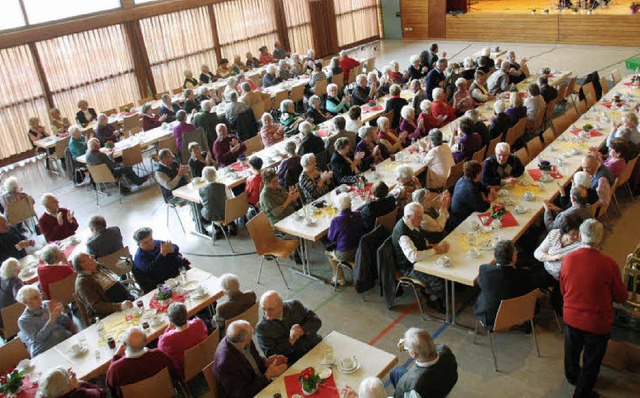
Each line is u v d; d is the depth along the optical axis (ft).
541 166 26.04
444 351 14.67
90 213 36.83
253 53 64.03
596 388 18.01
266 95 47.50
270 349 17.37
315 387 15.25
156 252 22.71
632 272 18.95
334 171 29.07
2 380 17.28
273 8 64.54
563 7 63.82
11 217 32.30
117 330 19.66
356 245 23.65
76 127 40.63
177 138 39.11
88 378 17.72
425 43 72.13
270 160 32.83
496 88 41.34
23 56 47.06
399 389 14.65
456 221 24.31
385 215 23.61
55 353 18.88
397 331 21.99
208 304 20.84
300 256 27.78
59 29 48.14
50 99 49.26
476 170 23.54
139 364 16.62
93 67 51.42
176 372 17.90
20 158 48.91
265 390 15.67
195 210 31.45
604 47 59.00
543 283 20.47
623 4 61.67
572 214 19.16
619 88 37.24
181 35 57.00
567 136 30.48
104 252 24.31
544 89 37.32
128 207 37.09
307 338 17.84
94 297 20.86
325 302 24.45
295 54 57.62
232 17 60.90
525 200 24.09
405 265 21.95
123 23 52.42
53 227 27.96
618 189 30.48
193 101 46.42
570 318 16.52
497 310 18.67
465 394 18.53
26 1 46.57
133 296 22.50
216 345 18.30
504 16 65.92
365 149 30.68
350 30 74.59
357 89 43.42
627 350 18.84
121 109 49.26
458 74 45.03
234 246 30.37
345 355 16.57
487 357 20.02
